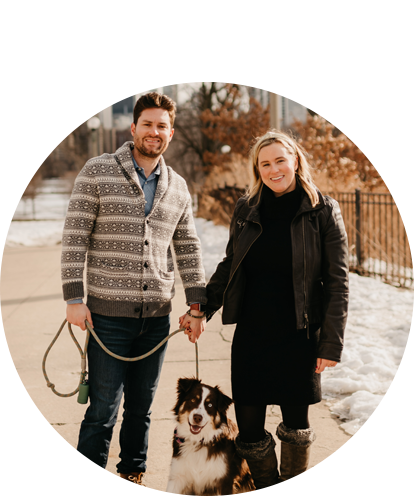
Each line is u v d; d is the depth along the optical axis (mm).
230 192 14797
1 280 8984
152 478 2795
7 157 23203
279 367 2258
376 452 2980
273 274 2309
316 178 11195
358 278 7891
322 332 2238
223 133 22250
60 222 19969
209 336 5477
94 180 2320
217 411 2271
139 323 2383
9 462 2982
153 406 3756
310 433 2295
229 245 2510
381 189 13258
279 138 2311
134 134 2438
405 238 7961
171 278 2545
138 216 2359
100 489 2373
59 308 6906
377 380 4004
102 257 2355
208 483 2266
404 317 5676
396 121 17312
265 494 2365
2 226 18047
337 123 17516
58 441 3248
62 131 25438
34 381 4301
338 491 2588
